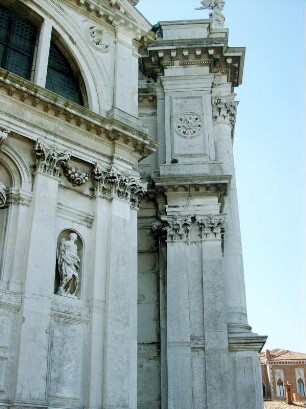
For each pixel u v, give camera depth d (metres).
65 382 16.67
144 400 23.05
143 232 26.17
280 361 70.62
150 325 24.41
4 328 15.95
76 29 22.17
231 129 29.73
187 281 24.17
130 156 21.08
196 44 28.92
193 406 21.97
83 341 17.59
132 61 23.58
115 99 21.94
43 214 17.73
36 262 17.02
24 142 18.41
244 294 25.62
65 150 19.20
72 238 18.73
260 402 22.78
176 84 28.83
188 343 22.91
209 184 25.44
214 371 22.41
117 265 18.92
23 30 21.14
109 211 19.75
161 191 25.75
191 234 25.17
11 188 17.88
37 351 16.05
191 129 27.69
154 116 29.02
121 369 17.62
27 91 18.36
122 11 23.75
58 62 21.78
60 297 17.62
